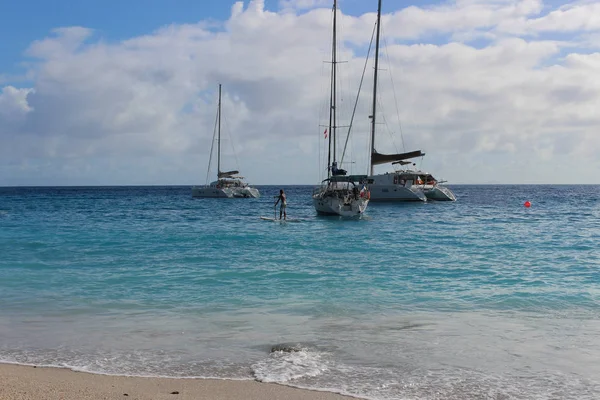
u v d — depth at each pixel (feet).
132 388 20.57
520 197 326.85
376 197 181.06
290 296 39.06
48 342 27.35
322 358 24.70
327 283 44.29
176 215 144.25
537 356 25.08
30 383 20.89
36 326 30.55
